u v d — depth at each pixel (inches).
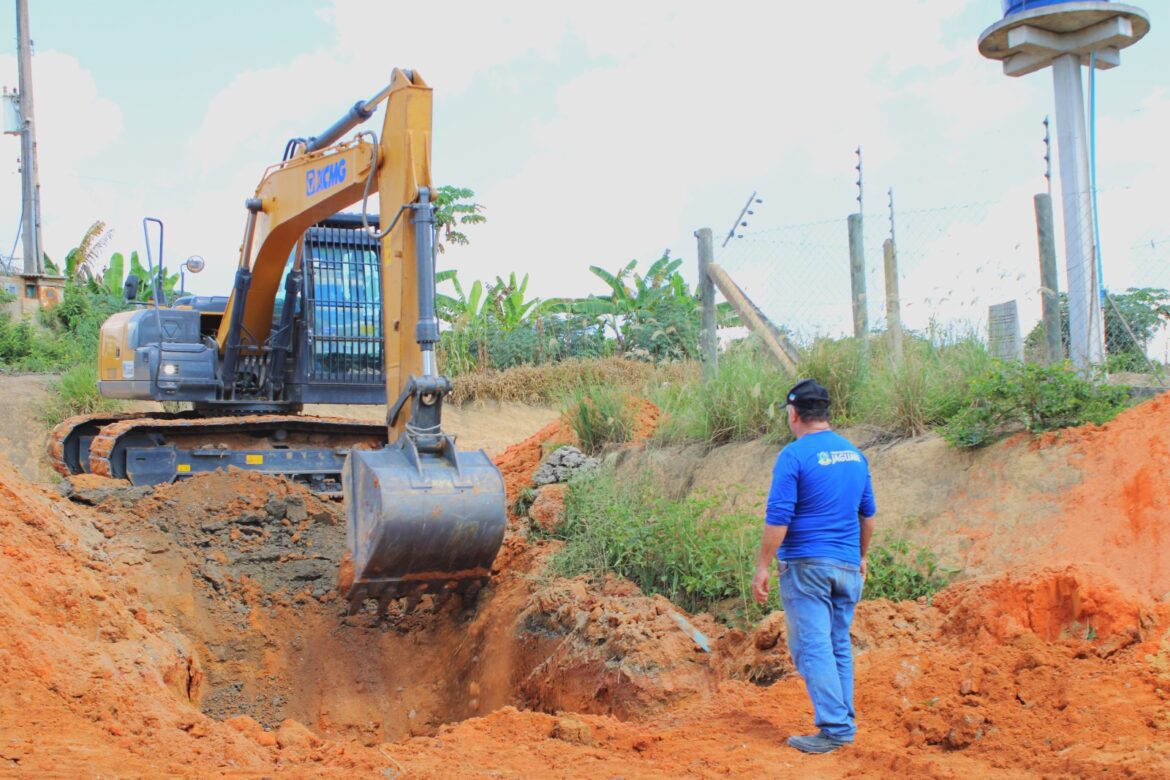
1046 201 359.3
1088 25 379.6
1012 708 203.0
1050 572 236.2
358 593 311.4
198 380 482.9
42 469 718.5
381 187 344.5
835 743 200.7
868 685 225.8
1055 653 216.4
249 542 398.0
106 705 217.6
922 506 313.3
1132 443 285.3
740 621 291.6
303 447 501.4
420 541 299.1
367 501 302.8
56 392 814.5
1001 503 295.4
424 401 311.1
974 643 232.5
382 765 202.1
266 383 492.4
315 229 479.2
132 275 498.3
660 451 414.6
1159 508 259.6
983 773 179.2
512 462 467.2
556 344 1061.8
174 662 282.5
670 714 244.4
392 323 334.3
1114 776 167.3
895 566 281.1
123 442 462.6
